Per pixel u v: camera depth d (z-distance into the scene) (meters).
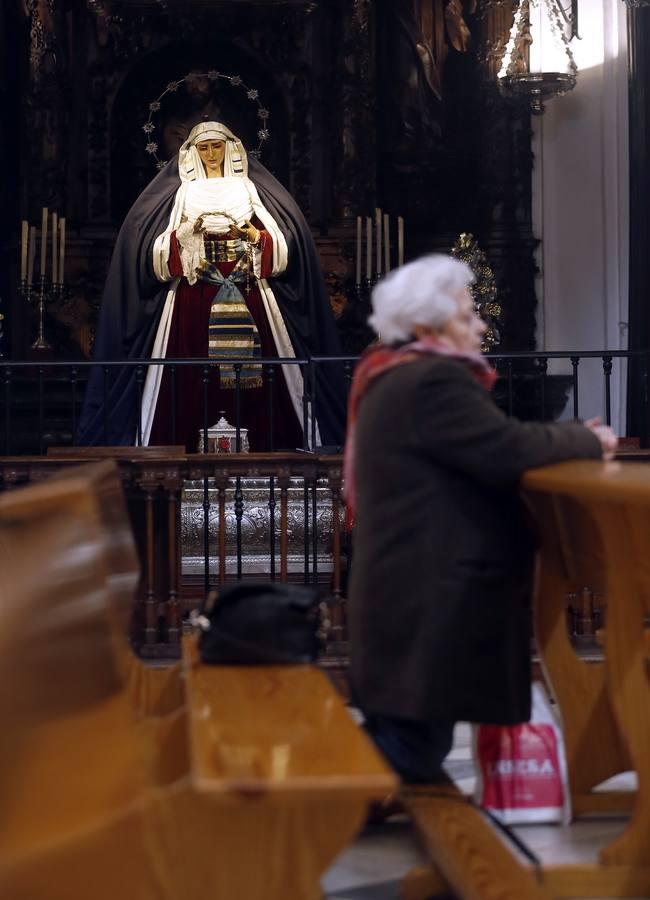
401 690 3.62
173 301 12.25
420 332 3.86
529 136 14.95
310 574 9.32
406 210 15.13
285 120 15.23
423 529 3.65
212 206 12.27
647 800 3.71
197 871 2.59
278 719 3.04
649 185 12.48
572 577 4.37
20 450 13.64
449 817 3.71
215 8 14.61
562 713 4.61
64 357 14.39
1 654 2.43
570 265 14.84
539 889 3.42
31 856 2.51
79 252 14.45
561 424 3.79
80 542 2.91
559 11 14.12
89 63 14.72
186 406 12.08
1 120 14.69
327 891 3.84
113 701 3.18
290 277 12.52
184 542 9.55
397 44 15.12
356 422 3.87
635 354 9.00
